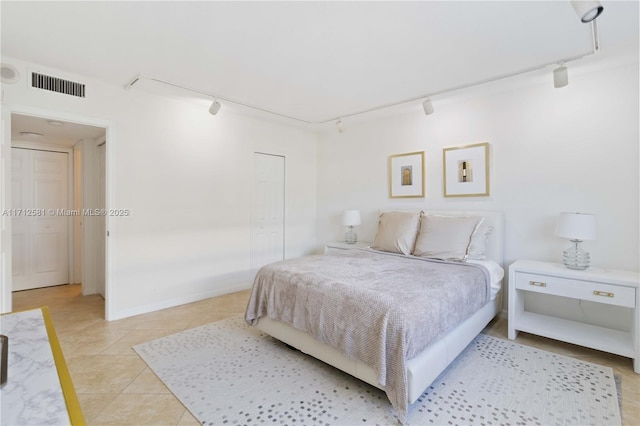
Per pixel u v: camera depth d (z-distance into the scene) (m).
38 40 2.25
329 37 2.20
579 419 1.70
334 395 1.93
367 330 1.83
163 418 1.71
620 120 2.66
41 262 4.38
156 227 3.42
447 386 2.01
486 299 2.64
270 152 4.52
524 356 2.41
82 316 3.24
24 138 4.06
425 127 3.89
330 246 4.39
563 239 2.94
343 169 4.84
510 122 3.23
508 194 3.25
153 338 2.72
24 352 0.96
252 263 4.35
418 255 3.24
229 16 1.95
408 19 1.97
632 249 2.61
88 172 4.07
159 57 2.51
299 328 2.25
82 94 2.90
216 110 3.33
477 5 1.84
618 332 2.56
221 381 2.07
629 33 2.13
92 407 1.79
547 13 1.91
